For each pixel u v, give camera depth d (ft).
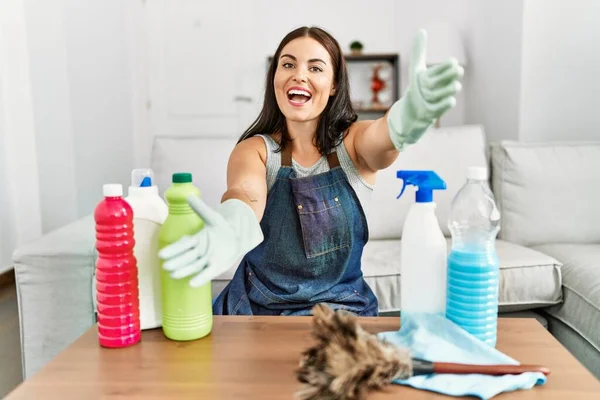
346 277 3.56
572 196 6.18
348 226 3.35
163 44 13.35
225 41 13.29
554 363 2.37
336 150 3.36
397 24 12.94
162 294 2.65
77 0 9.58
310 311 3.40
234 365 2.34
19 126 8.20
